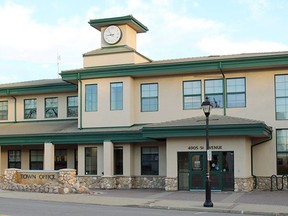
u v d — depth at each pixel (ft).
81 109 108.58
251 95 97.25
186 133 89.45
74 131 106.42
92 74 107.04
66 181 91.35
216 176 90.22
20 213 56.75
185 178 92.89
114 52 108.06
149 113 104.83
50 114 122.93
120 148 104.83
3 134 112.57
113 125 105.40
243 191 88.17
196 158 92.02
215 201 73.82
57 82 123.44
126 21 109.19
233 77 98.68
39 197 79.87
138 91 106.01
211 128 87.51
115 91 106.01
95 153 106.32
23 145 118.52
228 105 98.63
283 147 94.68
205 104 70.44
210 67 96.63
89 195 84.17
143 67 102.58
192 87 101.86
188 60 104.32
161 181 102.47
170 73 101.81
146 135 92.32
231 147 89.30
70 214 56.29
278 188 93.25
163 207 67.46
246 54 104.58
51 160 107.76
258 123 84.58
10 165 121.80
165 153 102.63
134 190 97.35
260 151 95.50
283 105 95.35
